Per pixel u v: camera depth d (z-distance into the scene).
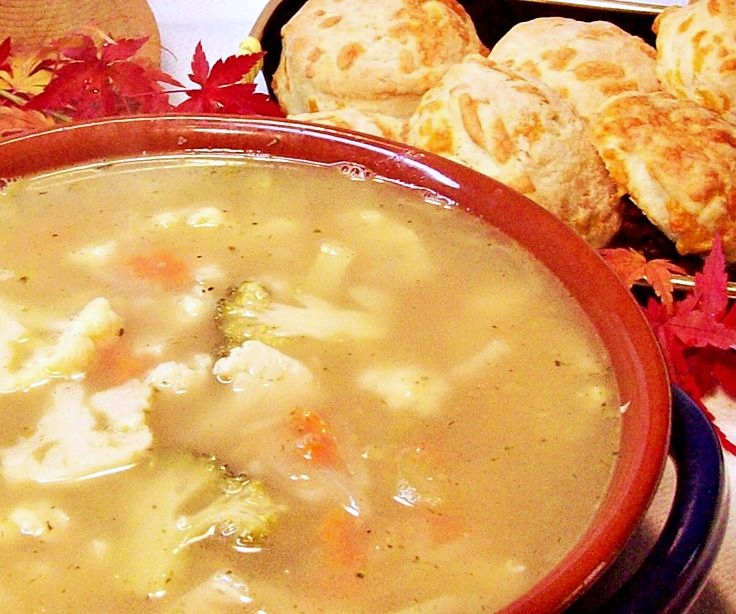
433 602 0.29
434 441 0.32
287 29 0.51
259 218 0.38
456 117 0.43
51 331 0.34
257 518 0.31
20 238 0.37
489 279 0.36
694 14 0.48
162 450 0.32
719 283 0.41
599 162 0.44
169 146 0.39
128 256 0.37
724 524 0.30
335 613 0.29
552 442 0.32
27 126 0.46
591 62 0.48
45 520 0.30
